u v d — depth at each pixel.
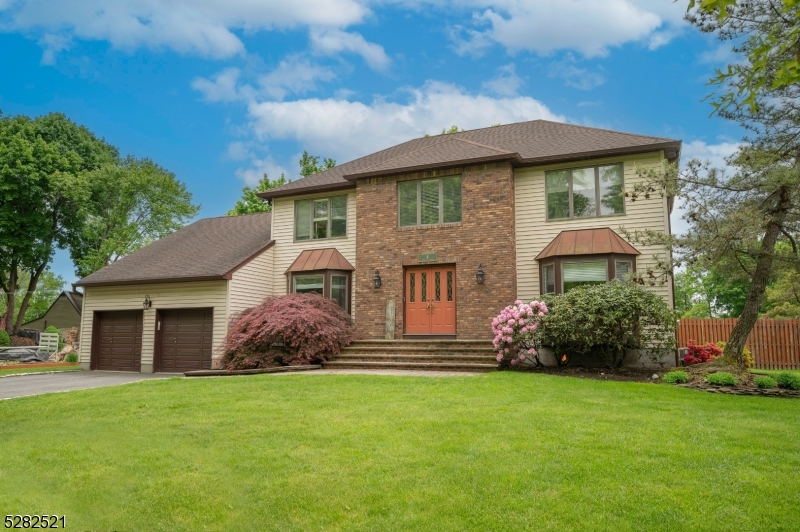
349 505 4.82
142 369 19.72
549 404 8.84
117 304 20.55
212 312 18.81
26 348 28.81
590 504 4.70
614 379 12.39
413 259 17.23
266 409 8.83
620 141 16.17
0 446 7.11
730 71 3.78
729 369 11.89
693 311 46.88
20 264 36.84
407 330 17.23
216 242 22.19
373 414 8.22
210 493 5.24
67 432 7.80
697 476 5.33
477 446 6.33
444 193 17.23
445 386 10.76
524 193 16.70
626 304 12.76
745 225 10.97
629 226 15.40
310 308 16.45
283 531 4.43
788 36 3.76
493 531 4.27
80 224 37.41
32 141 35.06
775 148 12.05
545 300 14.36
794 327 17.80
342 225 19.42
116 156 42.66
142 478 5.68
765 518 4.42
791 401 9.80
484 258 16.34
